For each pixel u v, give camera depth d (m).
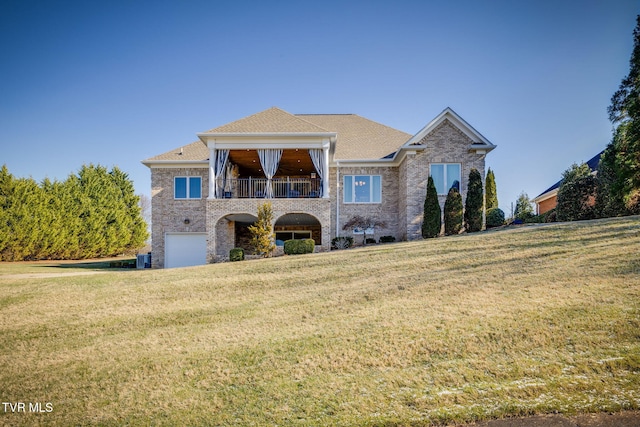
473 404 4.81
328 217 19.81
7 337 8.63
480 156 20.98
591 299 7.52
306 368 6.22
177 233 22.91
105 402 5.64
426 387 5.33
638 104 18.17
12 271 19.42
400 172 22.58
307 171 26.56
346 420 4.72
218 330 8.46
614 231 13.00
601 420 4.29
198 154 23.50
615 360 5.39
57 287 13.15
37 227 29.00
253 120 20.94
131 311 10.27
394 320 7.88
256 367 6.41
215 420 4.98
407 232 20.69
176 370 6.55
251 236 25.20
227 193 21.80
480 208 19.61
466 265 11.77
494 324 7.00
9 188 27.89
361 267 13.20
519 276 9.87
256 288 11.93
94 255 33.41
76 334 8.73
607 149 19.44
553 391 4.89
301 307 9.58
